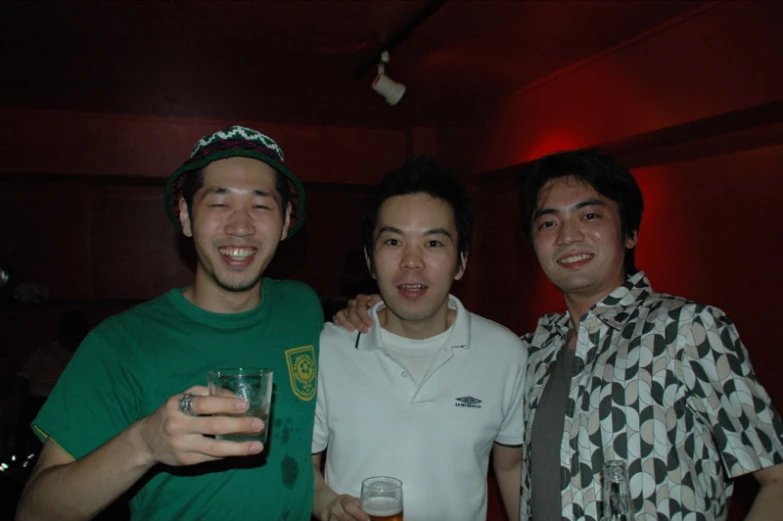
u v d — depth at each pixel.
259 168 1.49
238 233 1.41
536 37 3.70
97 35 3.62
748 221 3.67
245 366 1.49
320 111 5.54
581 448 1.44
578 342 1.57
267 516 1.43
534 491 1.59
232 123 5.86
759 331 3.63
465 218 1.71
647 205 4.52
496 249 6.41
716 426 1.33
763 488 1.32
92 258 6.56
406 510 1.54
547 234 1.64
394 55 4.06
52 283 6.42
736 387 1.31
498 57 4.09
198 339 1.47
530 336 1.95
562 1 3.18
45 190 6.39
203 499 1.39
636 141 3.96
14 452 3.67
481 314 6.73
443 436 1.58
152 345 1.43
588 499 1.40
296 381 1.57
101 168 5.49
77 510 1.16
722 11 3.11
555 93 4.51
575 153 1.65
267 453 1.46
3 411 3.82
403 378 1.62
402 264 1.57
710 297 3.97
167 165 5.67
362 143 6.34
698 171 4.02
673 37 3.42
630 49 3.76
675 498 1.33
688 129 3.55
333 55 4.02
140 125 5.60
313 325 1.71
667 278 4.34
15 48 3.81
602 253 1.58
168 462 1.06
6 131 5.24
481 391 1.65
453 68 4.34
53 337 6.27
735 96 3.04
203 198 1.45
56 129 5.36
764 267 3.58
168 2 3.21
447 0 3.20
